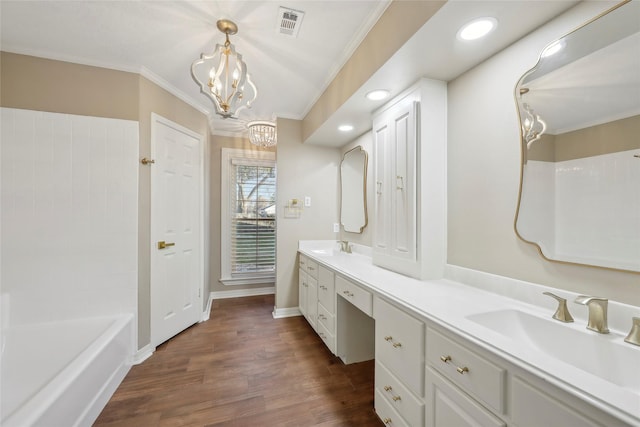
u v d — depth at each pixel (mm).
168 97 2426
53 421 1106
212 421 1453
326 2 1394
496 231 1296
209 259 3529
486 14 1040
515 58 1209
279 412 1521
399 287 1413
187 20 1569
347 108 2021
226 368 1964
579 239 976
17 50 1883
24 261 1905
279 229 3018
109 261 2043
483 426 819
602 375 818
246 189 3729
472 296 1253
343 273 1817
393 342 1285
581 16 974
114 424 1430
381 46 1433
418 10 1143
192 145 2732
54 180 1954
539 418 674
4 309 1856
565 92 1007
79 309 1988
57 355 1717
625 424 521
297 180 3074
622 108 862
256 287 3803
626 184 856
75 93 1988
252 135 3133
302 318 2955
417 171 1578
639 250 828
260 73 2129
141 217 2146
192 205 2730
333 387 1747
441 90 1585
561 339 933
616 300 884
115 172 2062
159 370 1939
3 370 1592
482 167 1370
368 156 2557
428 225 1567
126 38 1761
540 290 1096
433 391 1035
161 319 2324
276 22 1555
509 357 739
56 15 1555
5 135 1875
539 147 1099
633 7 833
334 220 3215
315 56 1891
